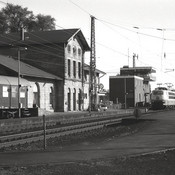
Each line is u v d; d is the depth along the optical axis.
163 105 84.38
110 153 15.09
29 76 57.34
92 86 68.31
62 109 66.88
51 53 68.06
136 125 34.16
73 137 25.89
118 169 11.40
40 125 35.41
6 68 55.16
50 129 30.47
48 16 95.62
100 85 83.00
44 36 70.19
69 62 69.88
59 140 23.78
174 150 15.66
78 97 73.75
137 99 111.56
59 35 69.69
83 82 75.81
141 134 23.61
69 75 69.75
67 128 32.59
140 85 116.31
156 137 21.44
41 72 63.69
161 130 26.17
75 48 72.38
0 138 23.72
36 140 23.16
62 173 10.75
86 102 77.44
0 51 71.50
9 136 24.77
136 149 16.30
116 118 47.34
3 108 41.09
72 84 70.56
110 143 18.95
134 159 13.34
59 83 67.31
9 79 44.88
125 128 32.56
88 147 17.42
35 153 15.36
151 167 11.79
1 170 11.32
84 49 76.62
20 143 21.19
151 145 17.73
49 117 38.81
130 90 108.88
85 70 77.81
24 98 47.09
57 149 16.94
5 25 91.62
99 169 11.38
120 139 20.86
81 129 31.39
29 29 93.88
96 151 15.80
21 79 47.72
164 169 11.53
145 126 31.06
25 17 93.25
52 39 68.38
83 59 76.12
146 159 13.34
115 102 110.06
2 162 12.86
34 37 70.44
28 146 20.05
